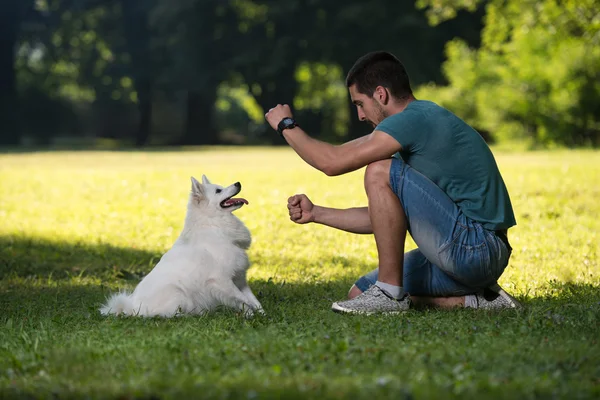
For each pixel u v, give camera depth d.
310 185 15.97
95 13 52.16
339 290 6.48
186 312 5.26
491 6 29.42
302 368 3.50
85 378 3.48
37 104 61.62
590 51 28.56
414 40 42.56
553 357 3.61
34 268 8.38
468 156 4.86
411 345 3.90
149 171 20.08
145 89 52.94
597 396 3.03
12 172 20.62
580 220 10.33
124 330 4.56
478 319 4.71
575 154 25.06
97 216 12.23
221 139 58.06
